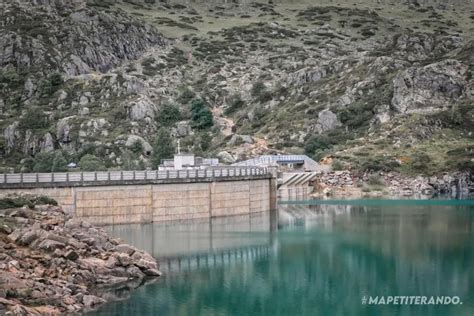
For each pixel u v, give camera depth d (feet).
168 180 408.67
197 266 297.12
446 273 288.51
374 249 337.93
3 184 363.15
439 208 512.22
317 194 629.51
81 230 272.72
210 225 414.21
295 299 250.57
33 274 225.15
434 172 644.27
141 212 399.24
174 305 233.55
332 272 291.38
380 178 646.33
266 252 329.72
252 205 471.62
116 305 229.04
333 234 384.06
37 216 280.10
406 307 242.99
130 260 265.34
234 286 265.75
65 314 212.02
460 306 243.40
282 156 652.89
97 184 383.24
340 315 233.14
